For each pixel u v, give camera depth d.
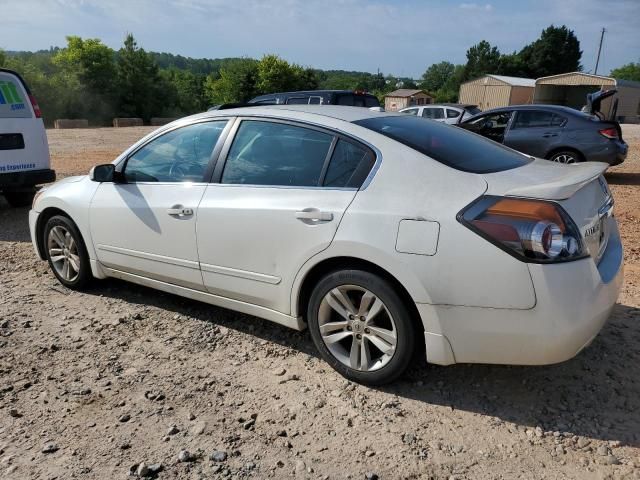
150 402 3.11
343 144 3.26
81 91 51.50
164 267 3.99
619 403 3.03
